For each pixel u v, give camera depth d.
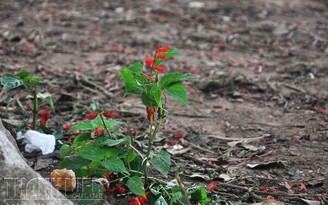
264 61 13.02
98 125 6.48
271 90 10.99
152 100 6.36
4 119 8.14
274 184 7.18
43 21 15.47
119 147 6.62
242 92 10.91
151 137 6.42
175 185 6.36
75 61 12.43
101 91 10.63
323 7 18.55
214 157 8.00
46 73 11.45
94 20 15.77
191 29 15.40
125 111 9.53
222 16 16.77
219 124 9.33
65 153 6.66
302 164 7.72
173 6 17.72
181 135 8.62
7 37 13.80
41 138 7.50
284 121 9.50
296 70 12.23
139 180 6.04
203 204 6.27
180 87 6.36
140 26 15.45
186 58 13.03
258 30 15.61
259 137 8.75
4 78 7.35
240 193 6.91
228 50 13.84
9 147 5.80
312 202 6.65
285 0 19.27
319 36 15.09
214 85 10.95
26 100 9.63
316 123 9.38
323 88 11.17
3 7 16.86
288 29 15.52
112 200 6.39
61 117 9.08
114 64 12.31
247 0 18.94
